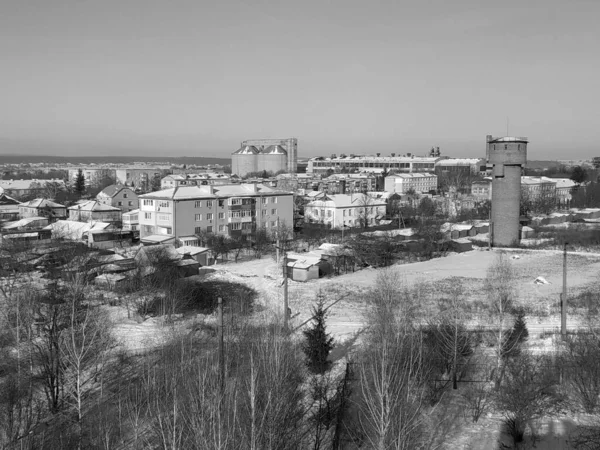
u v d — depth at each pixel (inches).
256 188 4402.1
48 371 1322.6
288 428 1061.8
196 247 3326.8
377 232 4111.7
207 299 2327.8
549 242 3900.1
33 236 3818.9
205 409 987.9
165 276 2466.8
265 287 2662.4
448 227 4205.2
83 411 1273.4
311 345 1451.8
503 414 1207.6
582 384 1273.4
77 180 7559.1
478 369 1398.9
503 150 3752.5
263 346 1364.4
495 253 3533.5
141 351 1657.2
